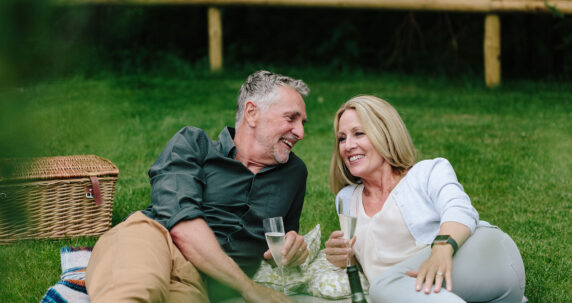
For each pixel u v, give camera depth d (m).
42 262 3.38
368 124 2.43
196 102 8.98
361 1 10.41
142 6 11.31
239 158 2.75
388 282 2.11
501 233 2.25
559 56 12.40
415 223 2.31
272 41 14.25
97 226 3.90
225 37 14.37
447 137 6.94
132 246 2.15
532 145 6.48
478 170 5.54
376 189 2.51
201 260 2.33
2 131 0.90
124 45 12.32
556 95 9.54
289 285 2.64
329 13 13.94
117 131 6.89
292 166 2.79
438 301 1.93
